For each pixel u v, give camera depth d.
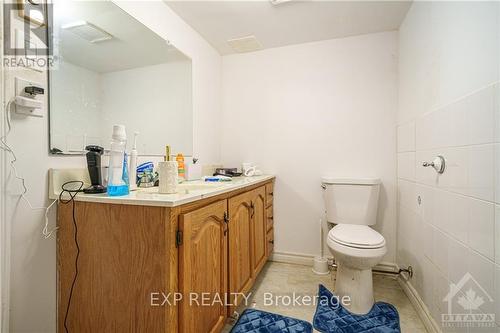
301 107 2.25
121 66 1.34
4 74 0.86
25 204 0.92
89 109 1.17
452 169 1.16
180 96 1.84
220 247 1.21
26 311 0.94
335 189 1.98
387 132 2.03
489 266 0.90
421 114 1.52
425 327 1.39
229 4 1.69
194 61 2.01
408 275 1.72
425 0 1.46
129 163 1.21
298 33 2.07
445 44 1.22
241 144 2.42
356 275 1.55
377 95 2.06
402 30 1.90
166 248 0.87
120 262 0.93
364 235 1.55
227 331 1.35
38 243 0.96
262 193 1.93
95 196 0.96
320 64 2.20
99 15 1.22
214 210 1.15
